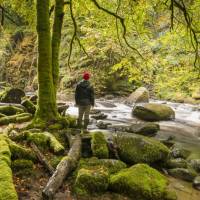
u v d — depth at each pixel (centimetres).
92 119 1667
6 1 1620
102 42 2703
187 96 2556
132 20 1559
